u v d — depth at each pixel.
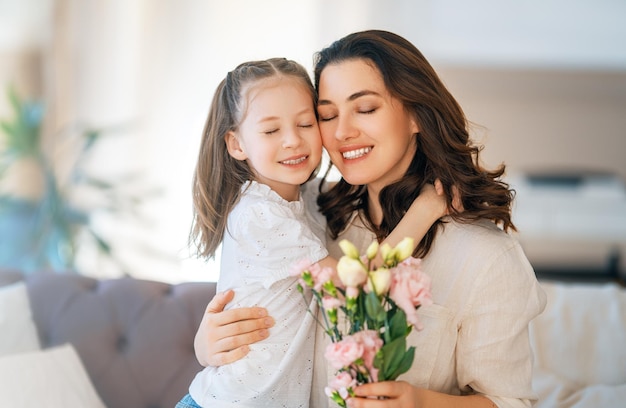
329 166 1.89
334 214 1.83
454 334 1.62
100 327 2.26
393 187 1.70
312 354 1.70
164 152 5.36
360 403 1.35
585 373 2.22
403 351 1.32
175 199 5.32
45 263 4.30
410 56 1.62
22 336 2.20
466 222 1.64
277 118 1.66
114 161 5.34
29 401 2.00
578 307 2.36
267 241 1.66
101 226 5.14
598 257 5.53
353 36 1.67
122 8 5.27
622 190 5.33
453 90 5.67
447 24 5.56
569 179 5.47
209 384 1.67
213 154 1.77
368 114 1.62
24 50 5.40
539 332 2.31
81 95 5.34
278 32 5.35
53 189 4.29
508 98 5.69
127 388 2.22
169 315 2.24
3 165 4.39
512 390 1.58
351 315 1.34
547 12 5.54
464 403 1.54
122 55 5.30
